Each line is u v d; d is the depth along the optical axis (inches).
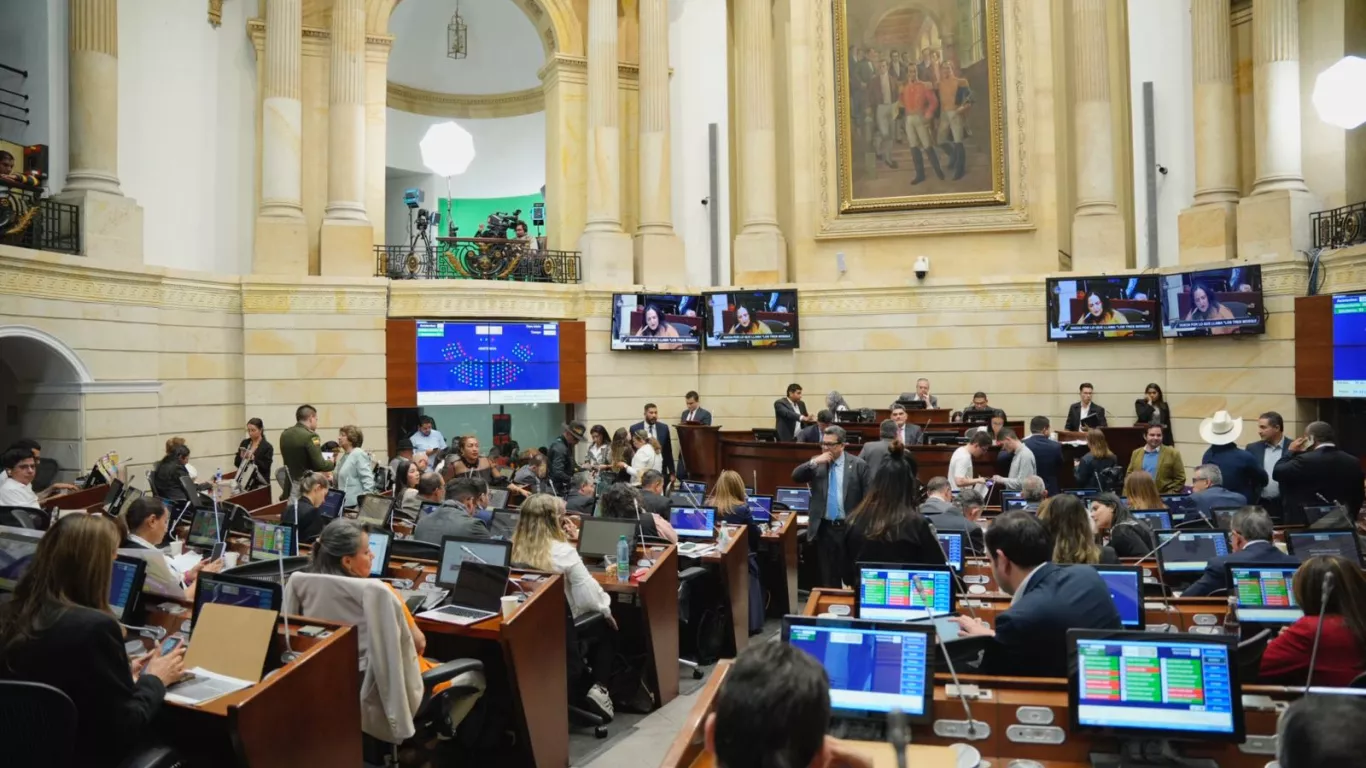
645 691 249.0
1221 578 200.1
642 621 249.0
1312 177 533.3
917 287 611.5
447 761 204.4
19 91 492.4
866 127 632.4
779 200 665.6
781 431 517.0
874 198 629.9
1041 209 607.5
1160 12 599.8
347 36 582.9
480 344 593.6
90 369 460.8
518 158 830.5
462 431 665.0
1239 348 511.2
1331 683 137.5
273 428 553.0
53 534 142.6
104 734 135.6
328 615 169.2
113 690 135.0
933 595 174.4
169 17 543.2
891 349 614.5
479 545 227.1
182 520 314.5
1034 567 144.1
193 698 144.6
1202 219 537.3
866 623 127.0
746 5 637.9
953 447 436.8
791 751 69.9
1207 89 544.7
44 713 117.8
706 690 120.3
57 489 394.9
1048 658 133.7
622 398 621.9
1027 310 592.7
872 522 219.0
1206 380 524.7
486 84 818.2
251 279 550.6
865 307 619.5
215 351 539.2
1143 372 558.3
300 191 577.6
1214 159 541.6
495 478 419.8
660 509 322.7
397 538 284.7
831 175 637.3
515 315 606.2
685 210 668.7
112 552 146.2
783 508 385.4
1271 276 498.6
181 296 518.9
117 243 479.2
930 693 122.6
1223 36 543.5
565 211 660.1
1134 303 549.6
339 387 566.9
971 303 602.9
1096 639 120.0
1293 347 490.6
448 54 750.5
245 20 584.7
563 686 208.5
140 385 485.4
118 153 514.6
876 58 630.5
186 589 205.5
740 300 619.5
